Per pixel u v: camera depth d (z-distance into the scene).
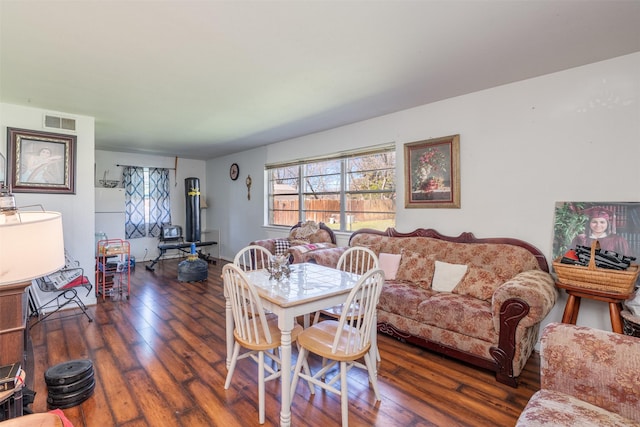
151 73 2.67
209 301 4.18
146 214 6.95
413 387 2.25
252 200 6.38
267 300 2.00
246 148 6.30
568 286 2.36
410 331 2.80
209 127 4.55
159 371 2.45
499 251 2.94
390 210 4.07
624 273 2.12
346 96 3.29
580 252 2.42
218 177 7.43
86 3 1.72
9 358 1.54
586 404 1.33
